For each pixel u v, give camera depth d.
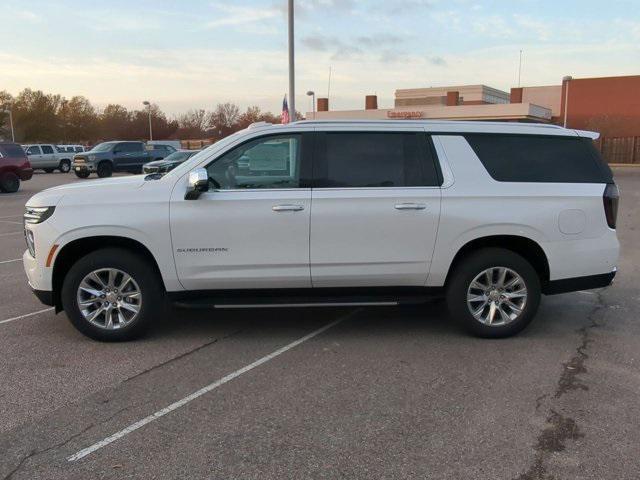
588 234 5.34
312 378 4.50
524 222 5.21
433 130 5.32
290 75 15.79
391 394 4.21
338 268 5.20
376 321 6.01
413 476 3.19
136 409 3.98
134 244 5.25
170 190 5.13
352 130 5.25
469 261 5.29
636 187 24.70
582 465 3.29
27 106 83.50
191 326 5.84
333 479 3.16
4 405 4.05
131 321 5.27
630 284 7.61
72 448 3.49
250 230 5.10
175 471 3.24
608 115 46.53
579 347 5.19
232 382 4.43
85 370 4.67
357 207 5.12
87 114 88.94
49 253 5.10
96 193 5.16
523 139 5.41
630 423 3.76
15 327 5.78
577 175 5.39
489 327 5.36
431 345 5.26
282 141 5.20
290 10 15.42
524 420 3.80
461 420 3.80
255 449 3.47
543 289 5.48
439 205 5.17
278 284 5.23
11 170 22.34
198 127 83.38
